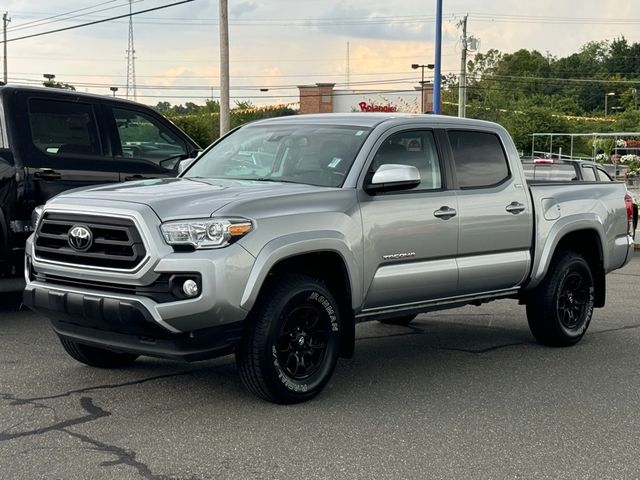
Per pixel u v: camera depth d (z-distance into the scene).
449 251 6.82
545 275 7.86
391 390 6.42
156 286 5.37
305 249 5.73
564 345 8.12
